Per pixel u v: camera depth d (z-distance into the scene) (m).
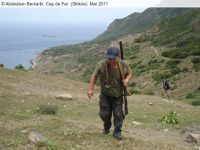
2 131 9.55
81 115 16.48
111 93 9.27
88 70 121.62
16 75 26.66
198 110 20.30
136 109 19.16
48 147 8.57
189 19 125.81
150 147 9.75
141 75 72.38
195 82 55.00
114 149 9.04
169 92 54.34
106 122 9.76
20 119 11.50
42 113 15.05
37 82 25.69
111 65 9.03
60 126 10.26
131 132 12.72
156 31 131.00
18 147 8.52
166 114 17.97
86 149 8.78
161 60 80.25
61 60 180.12
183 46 91.00
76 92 24.77
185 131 14.09
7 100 17.47
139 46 115.31
